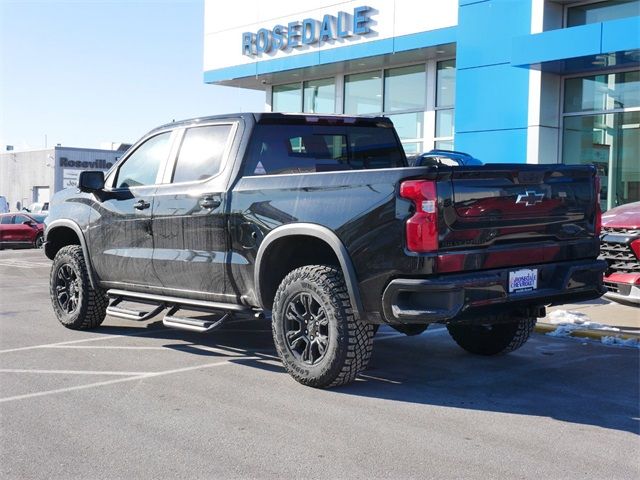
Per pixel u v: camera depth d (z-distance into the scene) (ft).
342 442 14.01
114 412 15.92
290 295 17.90
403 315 15.79
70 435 14.40
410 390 17.87
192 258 20.61
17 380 18.69
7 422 15.24
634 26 37.40
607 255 24.45
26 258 67.15
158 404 16.52
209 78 67.56
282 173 20.53
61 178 185.98
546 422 15.38
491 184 16.46
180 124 22.29
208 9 67.46
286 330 18.12
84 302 24.89
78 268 24.88
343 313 17.03
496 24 46.29
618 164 44.14
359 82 60.95
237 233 19.34
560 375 19.52
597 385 18.47
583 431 14.80
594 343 23.89
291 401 16.80
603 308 29.73
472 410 16.21
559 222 17.93
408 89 57.36
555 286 17.62
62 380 18.70
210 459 13.10
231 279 19.67
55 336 24.64
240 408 16.22
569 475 12.41
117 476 12.33
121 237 23.03
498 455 13.35
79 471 12.55
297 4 59.52
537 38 41.65
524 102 45.21
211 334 25.21
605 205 44.93
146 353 21.94
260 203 18.75
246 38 63.62
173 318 20.84
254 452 13.46
